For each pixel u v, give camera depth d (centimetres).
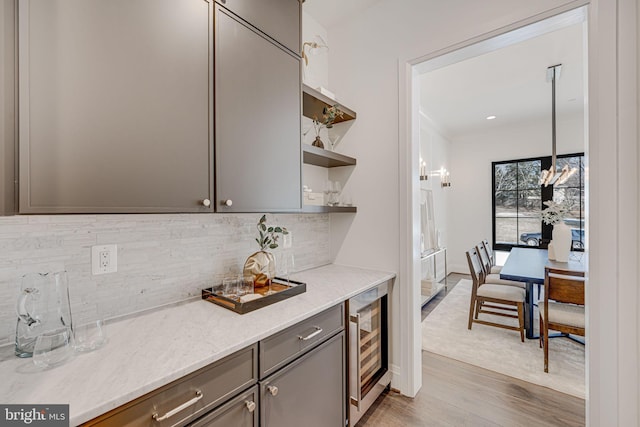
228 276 160
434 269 428
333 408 145
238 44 127
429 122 456
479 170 551
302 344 126
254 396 105
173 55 104
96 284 114
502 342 271
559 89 347
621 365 126
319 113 213
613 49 126
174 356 90
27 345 89
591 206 132
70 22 81
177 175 105
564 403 184
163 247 135
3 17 72
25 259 98
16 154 73
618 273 126
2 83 71
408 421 171
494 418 173
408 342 194
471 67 291
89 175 84
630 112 123
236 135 126
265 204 139
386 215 205
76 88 82
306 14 218
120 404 71
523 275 257
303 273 203
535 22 148
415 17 191
